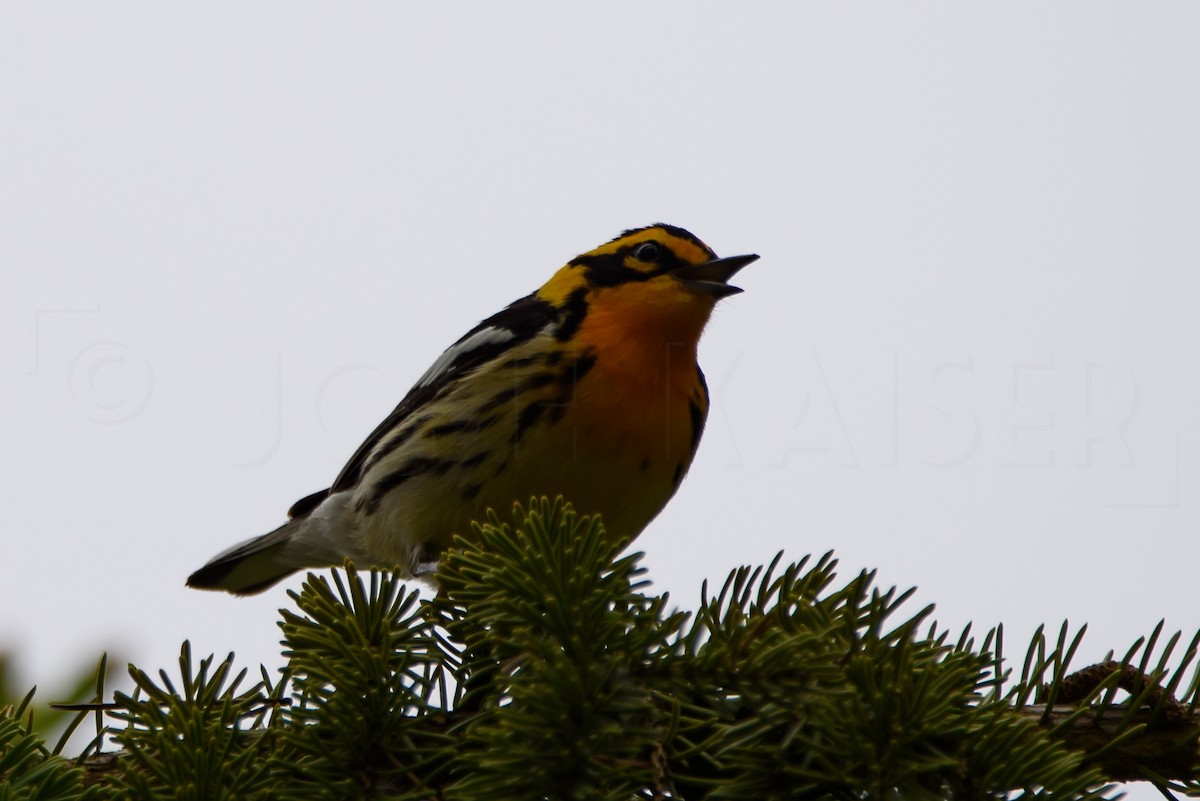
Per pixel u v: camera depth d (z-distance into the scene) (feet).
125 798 19.83
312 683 21.02
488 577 19.75
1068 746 21.36
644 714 19.66
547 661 19.08
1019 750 18.97
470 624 22.79
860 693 19.33
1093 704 21.85
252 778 20.47
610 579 20.08
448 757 21.03
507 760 18.17
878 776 18.63
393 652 21.80
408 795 20.07
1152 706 21.63
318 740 20.66
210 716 22.08
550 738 18.33
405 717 21.29
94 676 25.70
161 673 22.17
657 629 19.90
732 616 20.93
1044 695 22.34
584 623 19.08
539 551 20.22
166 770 20.26
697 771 20.10
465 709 21.85
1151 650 21.88
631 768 18.52
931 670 19.07
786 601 21.44
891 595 21.36
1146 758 21.25
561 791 18.26
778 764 19.12
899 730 18.69
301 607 22.93
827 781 18.92
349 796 20.52
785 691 19.45
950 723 19.12
